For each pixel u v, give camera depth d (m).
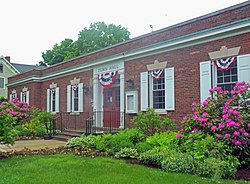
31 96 21.66
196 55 10.06
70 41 48.00
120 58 13.30
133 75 12.69
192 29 10.30
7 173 6.11
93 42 42.84
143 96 12.08
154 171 6.16
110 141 9.12
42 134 15.00
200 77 9.84
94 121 14.94
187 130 7.50
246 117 6.88
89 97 15.62
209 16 9.73
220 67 9.27
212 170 5.68
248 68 8.52
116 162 7.25
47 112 17.91
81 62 16.53
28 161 7.50
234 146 6.54
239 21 8.62
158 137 8.32
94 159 7.66
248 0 8.63
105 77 14.27
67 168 6.52
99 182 5.30
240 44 8.77
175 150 7.14
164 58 11.27
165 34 11.32
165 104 11.05
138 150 8.17
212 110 7.44
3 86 37.03
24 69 41.94
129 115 12.77
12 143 8.73
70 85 17.44
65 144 11.52
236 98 7.30
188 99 10.21
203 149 6.45
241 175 5.89
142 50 12.06
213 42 9.55
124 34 45.50
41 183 5.28
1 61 37.28
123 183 5.21
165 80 11.14
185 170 6.02
